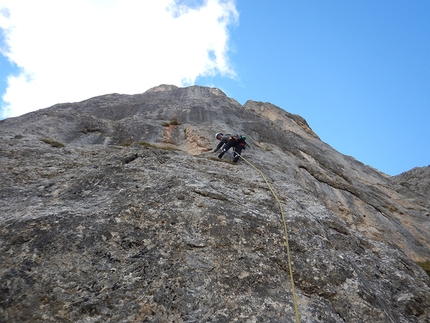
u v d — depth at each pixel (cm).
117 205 712
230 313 534
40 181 826
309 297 614
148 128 1709
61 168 922
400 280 846
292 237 749
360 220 1463
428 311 758
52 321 468
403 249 1411
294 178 1420
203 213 736
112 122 1742
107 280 539
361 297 643
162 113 2067
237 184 970
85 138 1477
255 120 2323
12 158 928
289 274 652
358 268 816
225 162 1234
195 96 2784
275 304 570
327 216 1012
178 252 625
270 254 683
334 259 724
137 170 901
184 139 1712
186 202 759
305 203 1088
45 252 559
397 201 2130
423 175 3109
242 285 593
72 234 602
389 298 766
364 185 2147
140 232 650
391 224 1560
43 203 711
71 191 784
